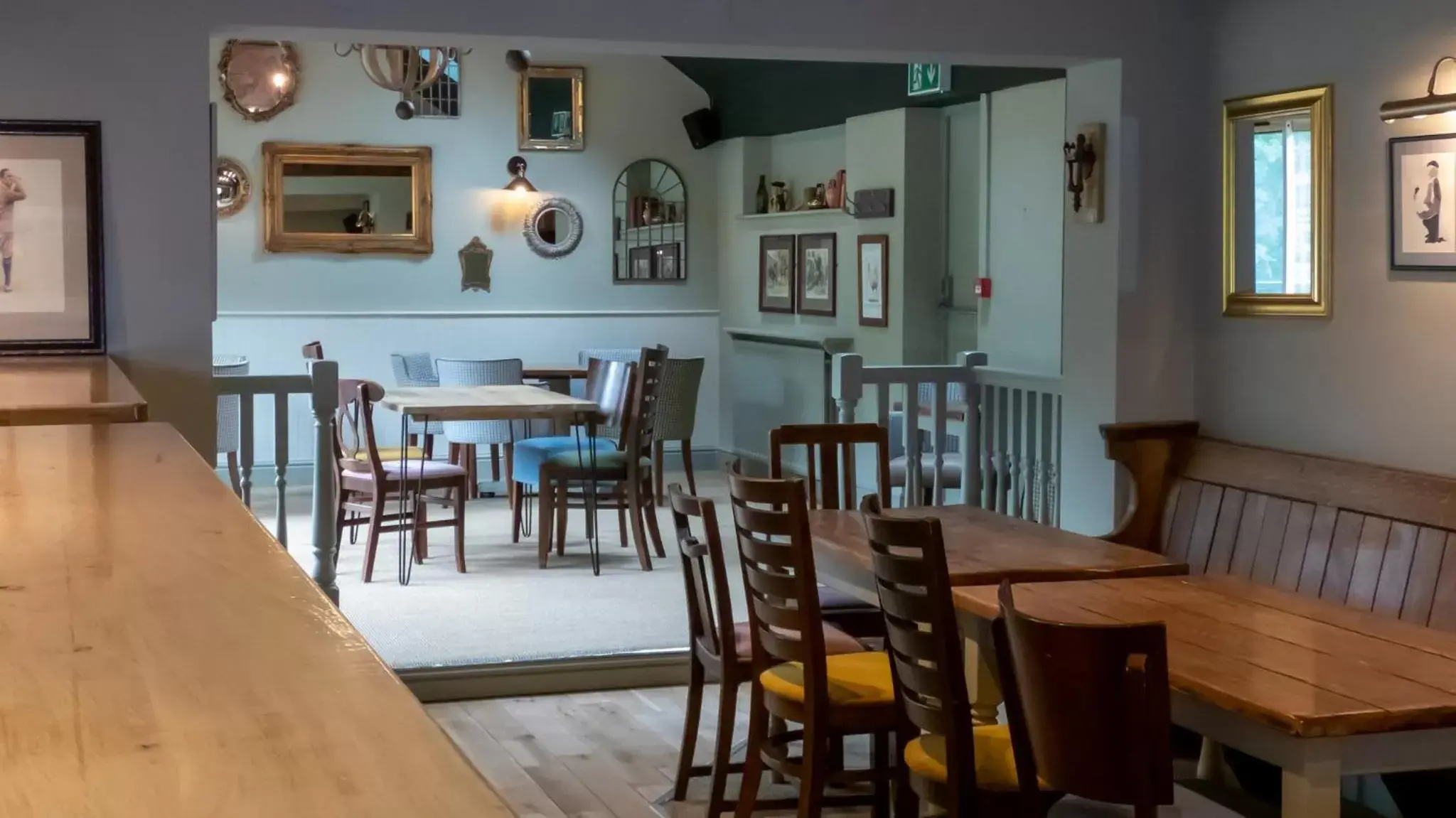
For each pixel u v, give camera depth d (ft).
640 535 24.63
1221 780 13.41
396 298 34.53
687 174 36.60
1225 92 17.99
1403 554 14.20
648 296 36.55
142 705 3.67
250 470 18.66
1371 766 8.42
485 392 26.03
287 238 33.55
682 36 16.92
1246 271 17.57
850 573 13.52
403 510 23.53
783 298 33.83
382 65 25.67
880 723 12.03
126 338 15.80
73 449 9.12
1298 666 9.29
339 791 3.03
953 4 17.65
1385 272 15.47
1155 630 7.87
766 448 34.47
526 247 35.42
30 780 3.11
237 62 32.86
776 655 12.21
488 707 17.63
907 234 28.45
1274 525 16.02
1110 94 18.33
